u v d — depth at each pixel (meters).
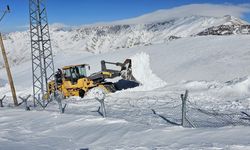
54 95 27.67
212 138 10.69
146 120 15.61
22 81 57.56
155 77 29.94
